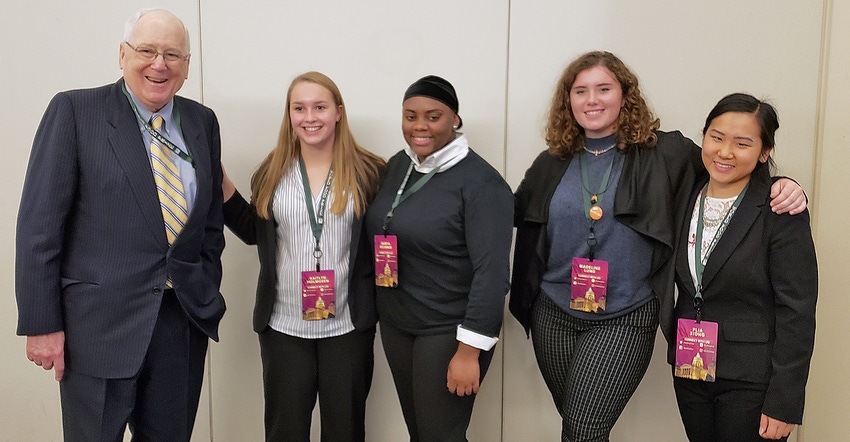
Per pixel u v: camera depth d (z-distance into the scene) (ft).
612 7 7.78
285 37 8.03
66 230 5.71
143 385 6.02
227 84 8.11
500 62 7.94
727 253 5.48
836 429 7.94
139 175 5.64
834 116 7.65
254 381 8.55
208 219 6.43
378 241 6.46
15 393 8.66
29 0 8.10
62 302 5.71
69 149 5.50
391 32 7.97
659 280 5.90
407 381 6.77
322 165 6.82
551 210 6.28
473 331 6.10
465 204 6.19
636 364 6.01
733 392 5.59
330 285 6.58
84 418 5.81
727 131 5.42
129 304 5.70
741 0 7.69
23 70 8.22
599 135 6.21
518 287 6.84
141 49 5.53
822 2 7.59
